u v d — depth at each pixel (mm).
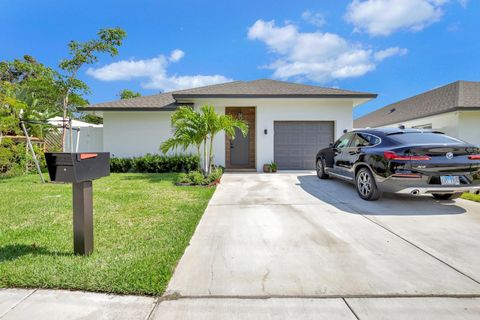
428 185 4684
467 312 2055
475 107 11469
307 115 11305
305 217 4539
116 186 7445
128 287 2305
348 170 6625
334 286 2402
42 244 3246
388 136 5578
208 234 3732
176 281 2475
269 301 2186
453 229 3916
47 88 9492
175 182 8039
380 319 1979
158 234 3611
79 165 2727
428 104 15164
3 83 9836
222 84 13328
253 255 3045
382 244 3363
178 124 8734
